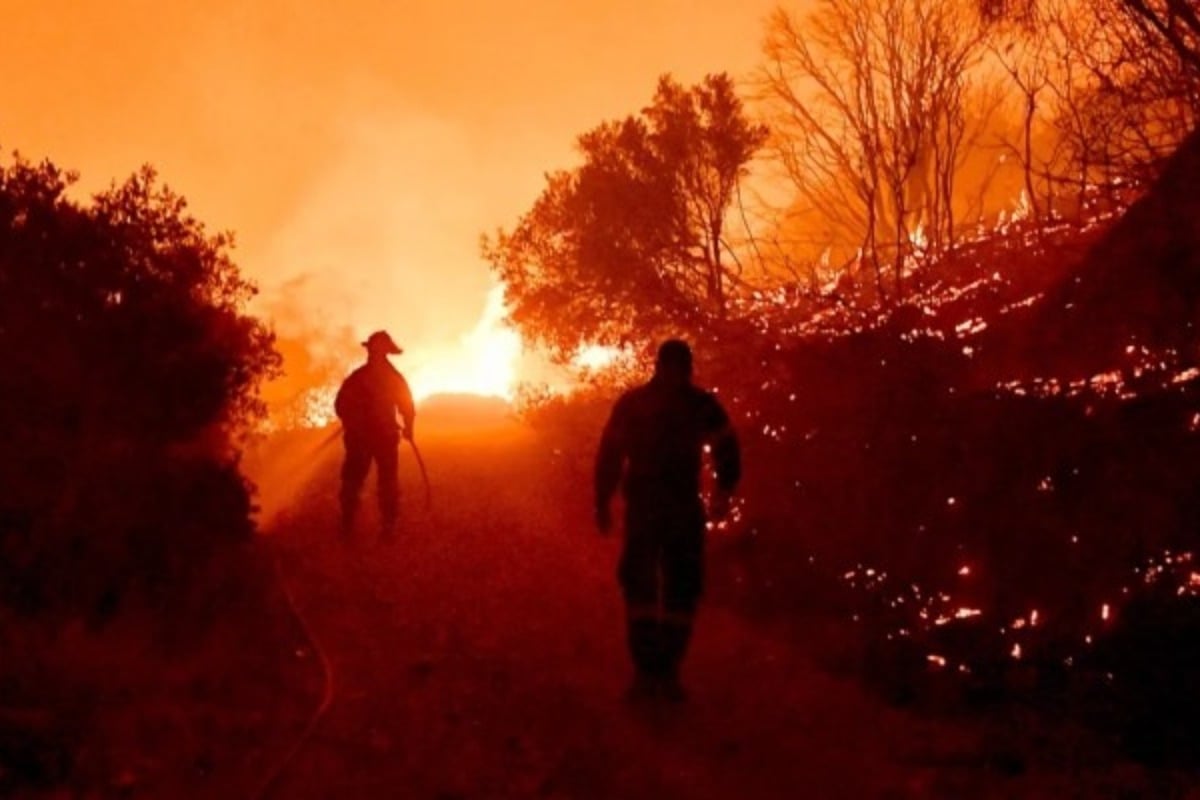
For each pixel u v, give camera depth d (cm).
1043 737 781
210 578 1029
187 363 1033
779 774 749
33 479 931
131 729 793
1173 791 697
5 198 1000
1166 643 809
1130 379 1033
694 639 1027
